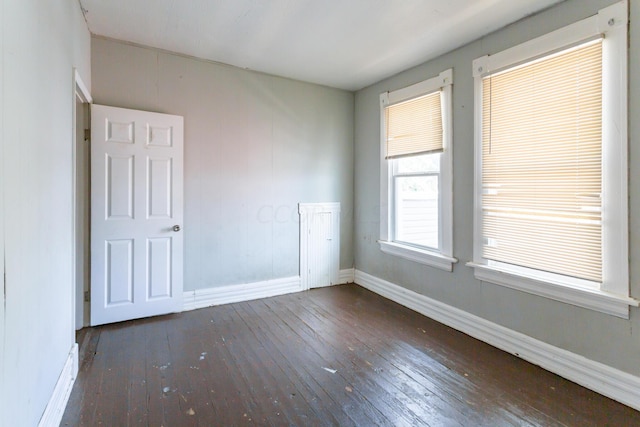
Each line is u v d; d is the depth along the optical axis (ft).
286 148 13.23
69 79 7.16
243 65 11.88
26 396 4.54
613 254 6.83
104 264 9.96
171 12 8.51
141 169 10.33
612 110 6.78
